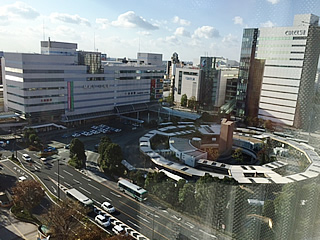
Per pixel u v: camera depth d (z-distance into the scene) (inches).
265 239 126.3
